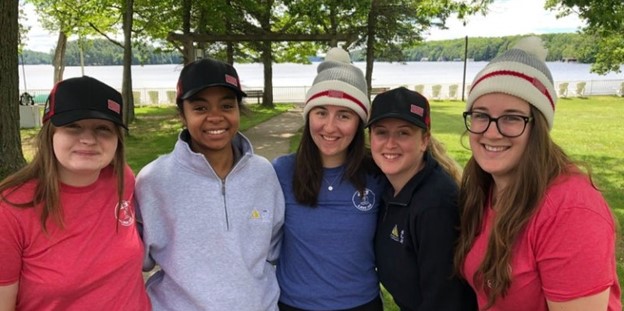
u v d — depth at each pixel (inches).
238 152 91.7
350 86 94.0
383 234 90.8
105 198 74.6
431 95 1330.0
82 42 1135.6
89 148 69.5
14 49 273.7
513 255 67.1
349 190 94.8
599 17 306.5
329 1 565.6
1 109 270.8
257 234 88.6
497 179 73.5
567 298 61.7
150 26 760.3
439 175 85.1
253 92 1027.3
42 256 67.9
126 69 628.1
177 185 83.9
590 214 60.9
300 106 1023.6
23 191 68.1
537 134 66.7
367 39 890.7
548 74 68.7
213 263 82.8
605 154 416.5
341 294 93.8
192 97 83.3
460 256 77.6
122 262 73.9
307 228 94.2
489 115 68.7
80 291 69.9
